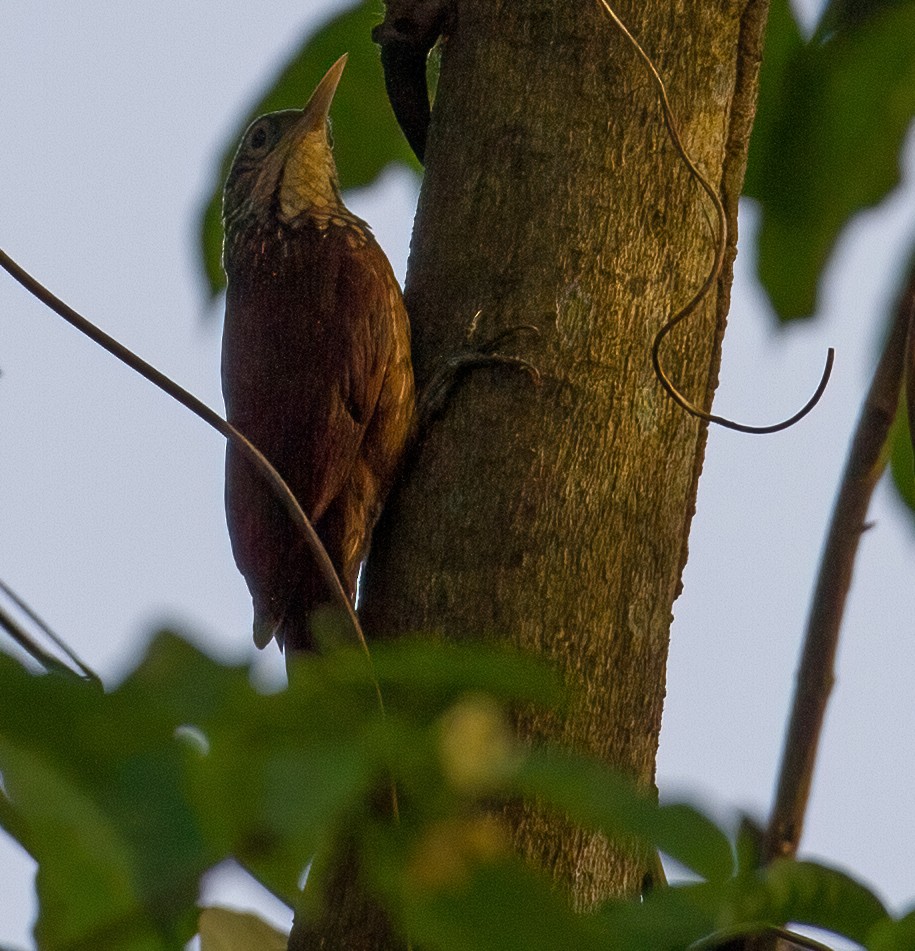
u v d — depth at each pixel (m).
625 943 3.03
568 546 5.53
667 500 5.75
